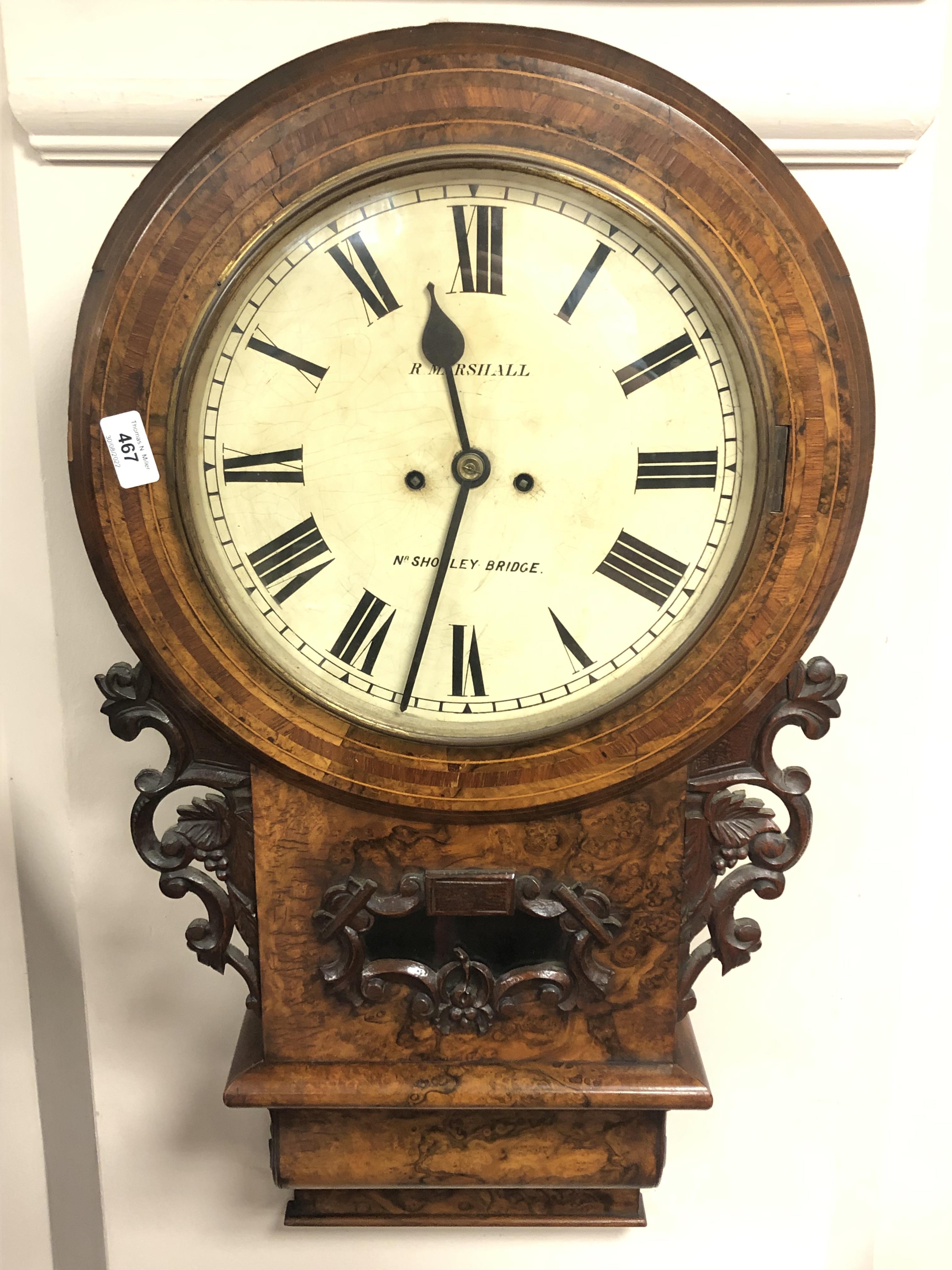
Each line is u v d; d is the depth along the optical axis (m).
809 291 0.64
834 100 0.76
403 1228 1.00
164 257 0.63
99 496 0.66
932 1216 1.07
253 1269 1.02
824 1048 0.97
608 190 0.62
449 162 0.62
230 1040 0.97
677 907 0.73
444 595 0.69
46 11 0.77
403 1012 0.75
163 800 0.91
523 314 0.65
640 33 0.78
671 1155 1.00
